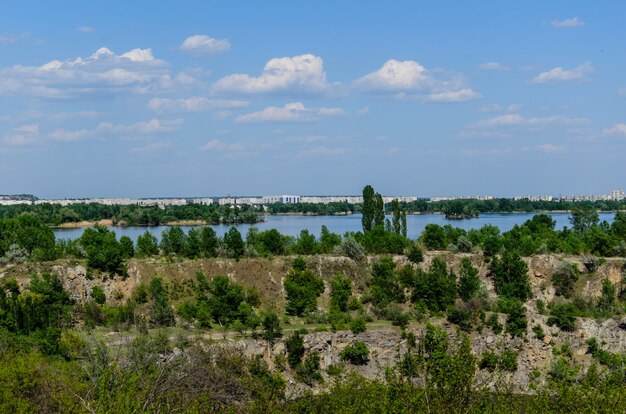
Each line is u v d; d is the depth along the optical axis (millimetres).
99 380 55906
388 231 176625
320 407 56969
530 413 41062
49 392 63906
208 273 143000
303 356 115250
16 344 89188
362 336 120312
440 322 126625
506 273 145000
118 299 134250
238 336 112875
